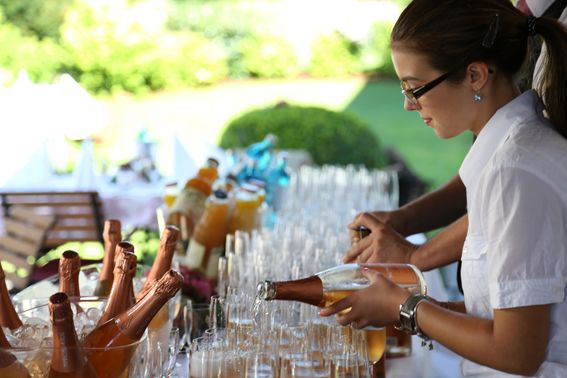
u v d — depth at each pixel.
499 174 1.54
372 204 3.83
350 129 7.67
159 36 13.02
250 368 1.64
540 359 1.53
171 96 13.26
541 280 1.49
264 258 2.18
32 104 5.36
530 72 1.91
